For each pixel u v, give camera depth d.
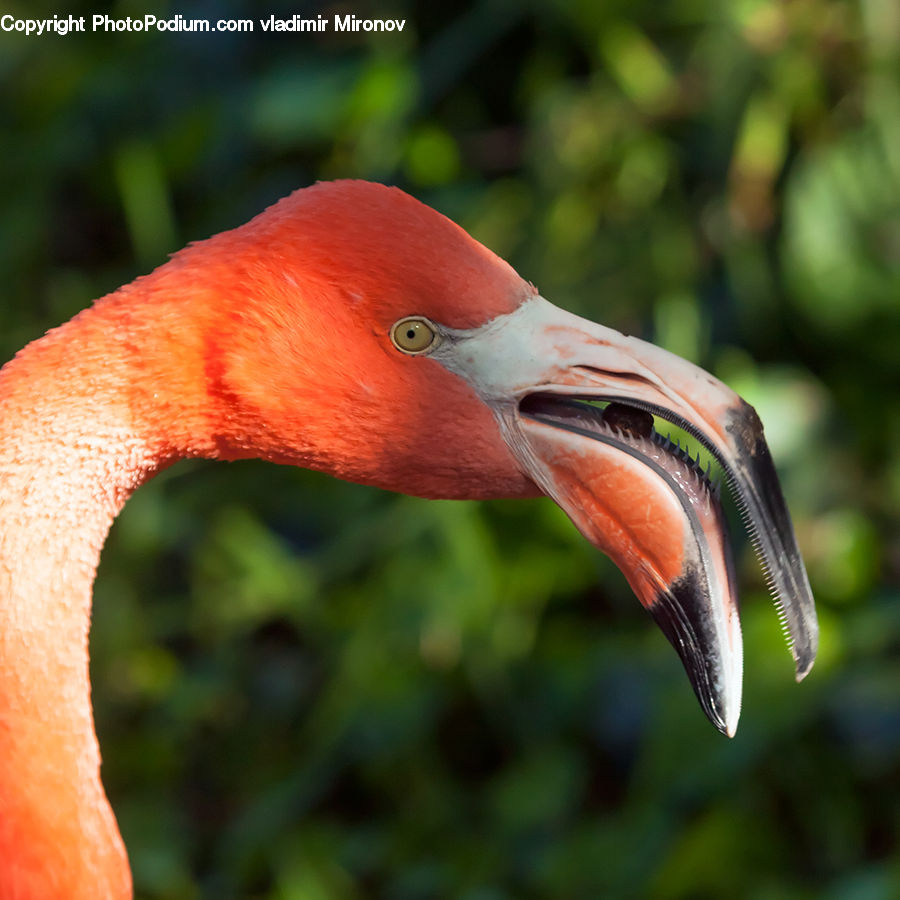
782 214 7.33
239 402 3.28
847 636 6.62
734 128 7.20
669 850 6.25
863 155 7.12
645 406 3.36
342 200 3.30
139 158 8.13
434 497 3.48
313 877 6.66
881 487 7.18
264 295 3.25
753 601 6.82
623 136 7.40
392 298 3.26
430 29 7.75
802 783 6.39
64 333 3.25
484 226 7.50
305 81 7.56
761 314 7.34
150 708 7.58
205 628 7.68
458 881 6.54
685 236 7.39
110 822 3.19
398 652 7.00
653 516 3.34
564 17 7.38
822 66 7.17
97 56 8.46
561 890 6.33
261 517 7.71
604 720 6.75
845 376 7.29
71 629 3.15
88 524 3.21
